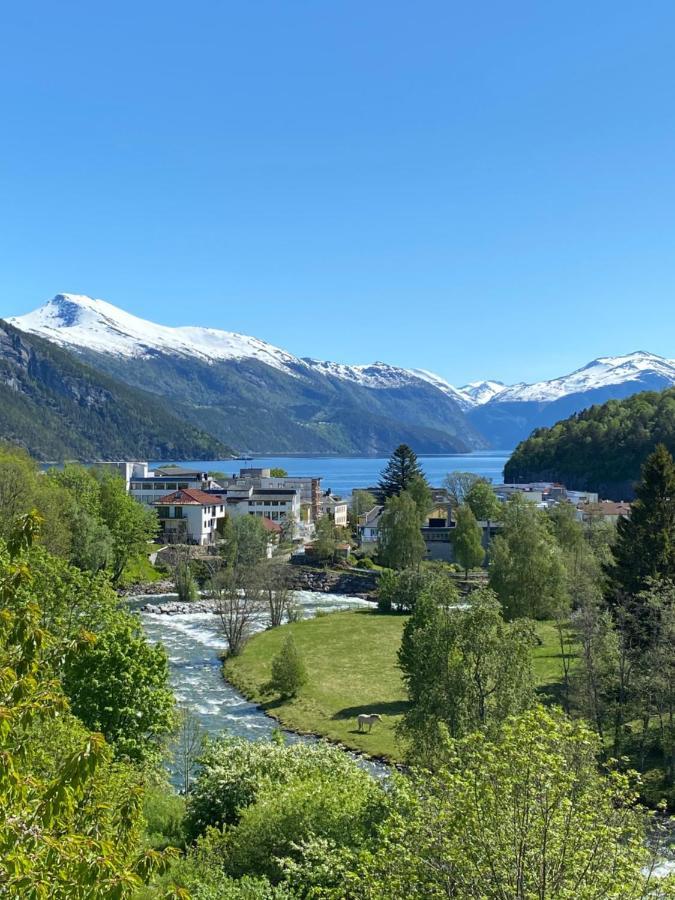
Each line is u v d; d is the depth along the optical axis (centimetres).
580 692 5584
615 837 2042
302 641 9700
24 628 1445
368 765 5688
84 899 1291
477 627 4344
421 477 19325
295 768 4006
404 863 2122
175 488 19875
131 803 1568
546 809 1966
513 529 10506
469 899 1961
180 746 5403
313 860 2881
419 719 4300
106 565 12038
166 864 1413
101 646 4300
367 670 8319
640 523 7394
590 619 5794
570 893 1884
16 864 1211
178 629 10612
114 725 4247
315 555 16000
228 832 3403
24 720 1417
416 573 12006
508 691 4206
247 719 6738
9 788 1317
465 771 2216
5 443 13712
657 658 5284
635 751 5403
